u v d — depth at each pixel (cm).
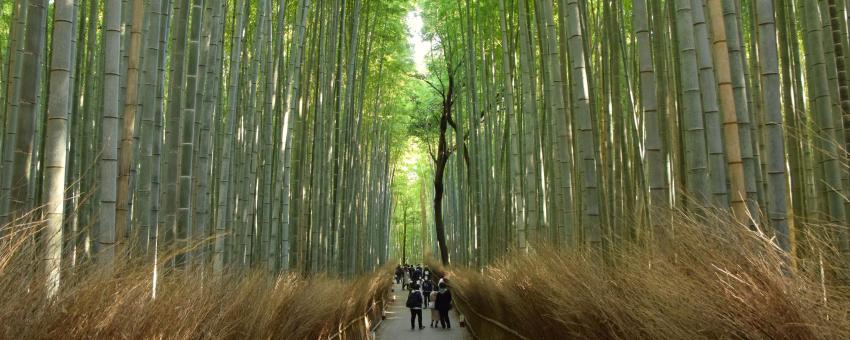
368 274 1523
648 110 429
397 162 3234
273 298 468
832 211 453
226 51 1019
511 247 906
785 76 560
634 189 722
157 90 509
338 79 1173
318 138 1039
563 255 475
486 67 1303
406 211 4488
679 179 520
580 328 394
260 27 752
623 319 329
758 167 492
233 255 765
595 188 535
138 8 430
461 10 1487
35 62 348
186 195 514
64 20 337
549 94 850
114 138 379
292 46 855
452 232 2509
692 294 248
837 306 209
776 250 247
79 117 753
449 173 2616
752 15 629
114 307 245
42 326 218
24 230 243
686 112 387
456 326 1348
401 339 1126
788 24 648
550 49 675
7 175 537
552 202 848
